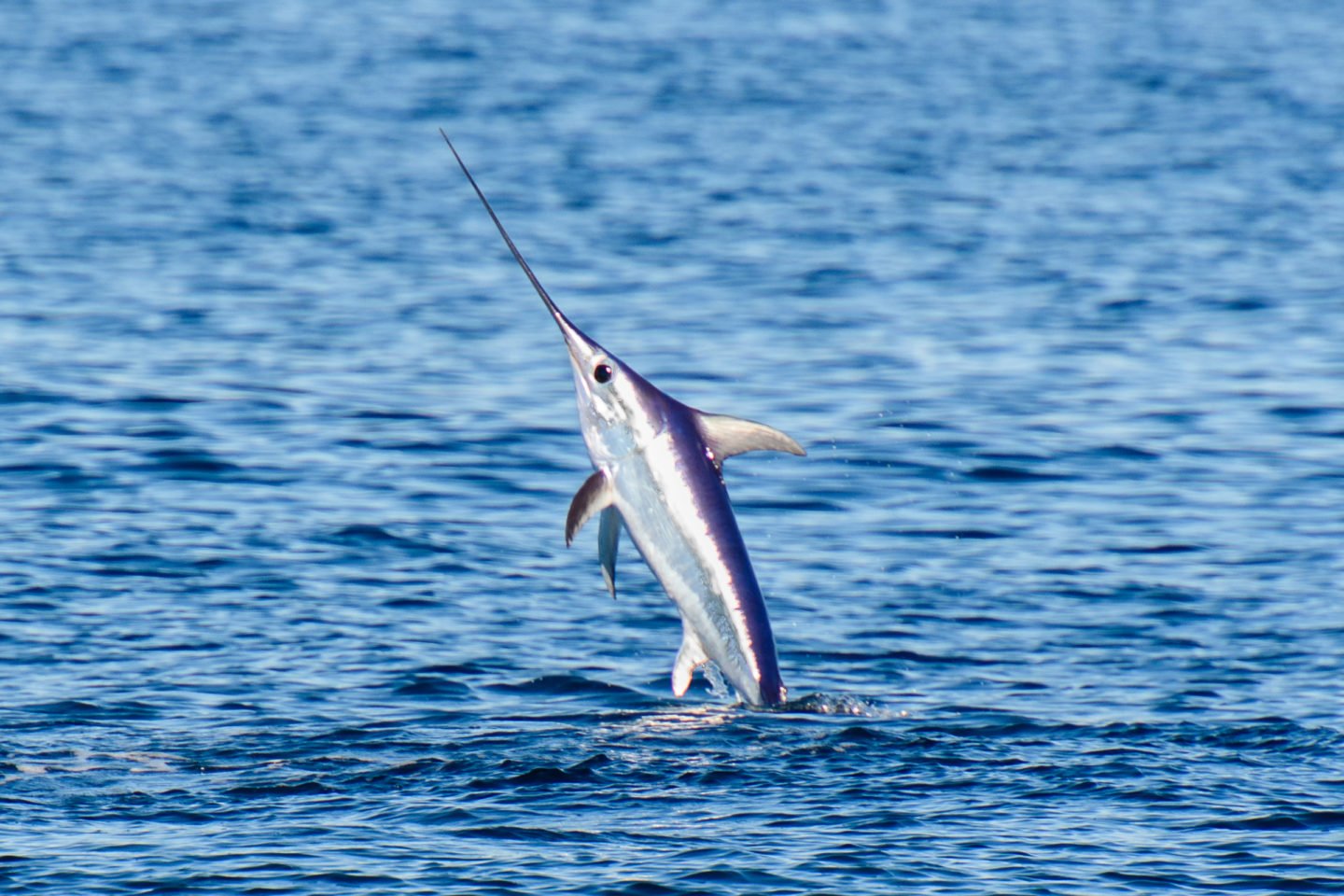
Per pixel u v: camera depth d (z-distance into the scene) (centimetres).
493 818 3969
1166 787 4194
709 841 3825
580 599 6138
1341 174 18212
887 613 5959
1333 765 4362
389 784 4200
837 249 13775
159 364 9638
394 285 12156
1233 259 13350
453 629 5734
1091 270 12938
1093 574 6431
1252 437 8500
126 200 15562
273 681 5144
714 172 18112
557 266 12988
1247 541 6844
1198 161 19088
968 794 4141
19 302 11144
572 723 4753
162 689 5044
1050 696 5072
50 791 4131
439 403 8975
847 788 4181
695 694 5097
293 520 6956
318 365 9738
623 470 4594
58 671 5191
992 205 16175
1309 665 5381
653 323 11031
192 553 6488
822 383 9525
